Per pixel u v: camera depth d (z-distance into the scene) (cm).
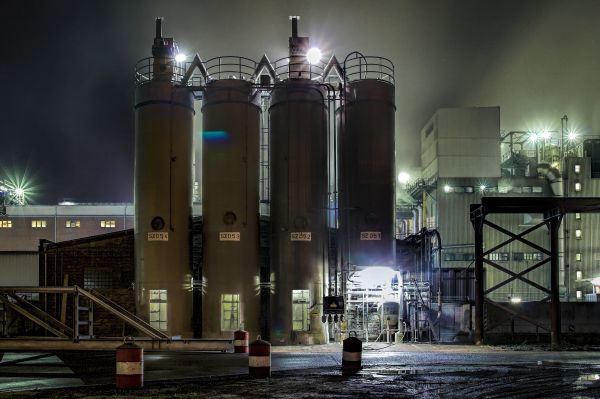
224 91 3659
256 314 3612
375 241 3656
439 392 1495
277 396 1417
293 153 3634
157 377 1817
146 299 3547
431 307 3775
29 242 7694
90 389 1545
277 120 3700
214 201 3616
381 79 3794
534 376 1814
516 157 7950
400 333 3481
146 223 3594
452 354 2570
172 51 3791
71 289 2641
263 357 1794
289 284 3556
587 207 3062
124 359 1541
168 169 3612
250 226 3631
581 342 3120
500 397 1428
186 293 3612
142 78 3803
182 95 3706
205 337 3553
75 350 2739
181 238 3619
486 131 7481
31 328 3734
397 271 3616
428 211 7800
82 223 7744
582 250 7531
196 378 1783
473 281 4269
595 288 6725
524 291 7281
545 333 3170
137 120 3700
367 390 1520
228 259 3572
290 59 3841
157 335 2750
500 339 3164
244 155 3644
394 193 3766
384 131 3738
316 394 1448
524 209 3166
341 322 3512
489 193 7388
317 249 3606
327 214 3697
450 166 7444
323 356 2573
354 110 3756
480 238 3180
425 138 8331
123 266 3794
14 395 1447
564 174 7550
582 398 1417
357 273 3619
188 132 3716
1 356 2512
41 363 2241
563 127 8125
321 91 3750
